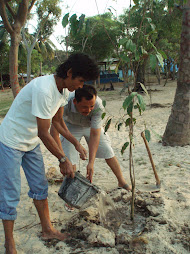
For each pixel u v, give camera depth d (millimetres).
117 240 2410
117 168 3188
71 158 3049
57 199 3279
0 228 2738
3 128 2170
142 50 2152
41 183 2400
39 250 2357
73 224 2715
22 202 3271
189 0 4770
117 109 11734
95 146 2848
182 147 5219
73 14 2309
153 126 7605
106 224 2678
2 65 32094
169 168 4105
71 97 2900
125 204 3006
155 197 3004
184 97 5074
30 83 2117
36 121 2195
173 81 25953
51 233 2520
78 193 2369
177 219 2615
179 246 2271
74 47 19703
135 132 7039
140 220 2717
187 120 5168
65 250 2334
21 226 2762
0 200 2131
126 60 2232
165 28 12391
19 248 2408
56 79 2104
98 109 2582
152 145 5613
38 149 2418
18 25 8203
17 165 2168
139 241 2342
